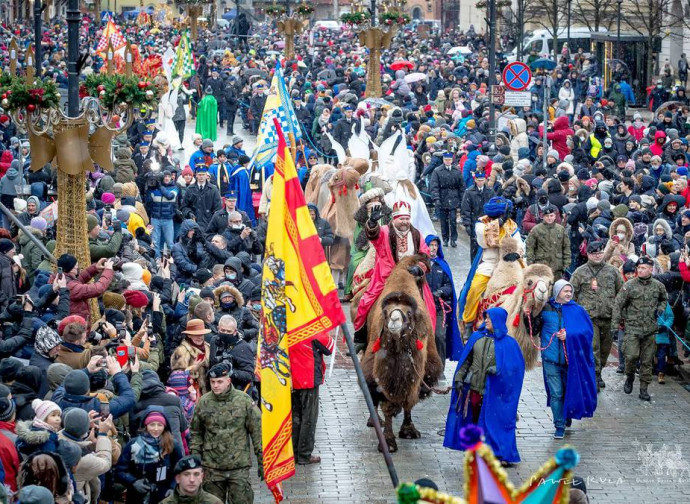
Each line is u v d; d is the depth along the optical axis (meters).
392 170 38.84
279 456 18.28
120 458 17.33
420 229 31.84
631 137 51.25
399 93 69.38
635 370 26.91
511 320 23.84
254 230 35.69
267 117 38.19
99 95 23.47
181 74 62.12
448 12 178.00
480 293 25.78
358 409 25.64
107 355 18.41
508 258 24.98
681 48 96.00
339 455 22.77
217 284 26.53
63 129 23.16
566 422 24.53
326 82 74.12
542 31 99.19
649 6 85.75
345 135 54.78
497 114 60.97
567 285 23.75
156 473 17.27
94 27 124.88
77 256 23.70
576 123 55.84
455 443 22.19
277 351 18.16
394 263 24.86
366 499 20.56
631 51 86.81
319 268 17.84
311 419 22.19
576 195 39.28
